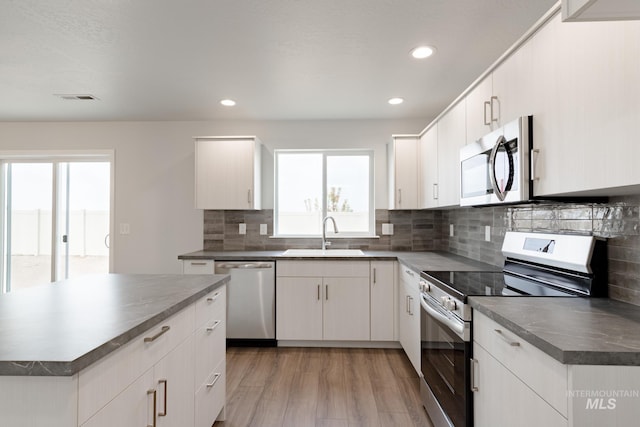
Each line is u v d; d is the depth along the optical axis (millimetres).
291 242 3752
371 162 3852
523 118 1484
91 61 2340
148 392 1183
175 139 3797
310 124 3768
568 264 1574
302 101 3146
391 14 1798
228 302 3158
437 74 2557
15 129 3822
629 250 1365
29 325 1083
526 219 2090
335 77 2611
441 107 3314
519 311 1253
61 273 3990
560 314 1215
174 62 2359
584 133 1166
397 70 2488
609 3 764
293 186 3895
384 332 3092
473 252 2857
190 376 1543
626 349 883
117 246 3814
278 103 3203
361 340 3104
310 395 2312
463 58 2299
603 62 1081
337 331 3107
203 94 2971
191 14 1797
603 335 991
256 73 2539
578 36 1194
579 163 1192
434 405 1901
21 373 812
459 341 1530
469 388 1467
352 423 2004
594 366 875
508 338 1171
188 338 1523
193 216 3795
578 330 1037
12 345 910
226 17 1824
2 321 1128
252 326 3152
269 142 3771
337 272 3107
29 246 3988
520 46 1560
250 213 3770
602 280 1470
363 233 3848
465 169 2127
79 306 1329
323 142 3756
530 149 1478
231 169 3441
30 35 2002
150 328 1176
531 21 1859
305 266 3125
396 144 3402
